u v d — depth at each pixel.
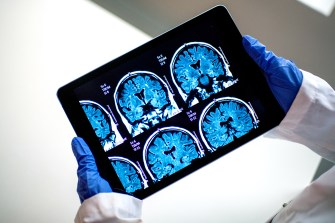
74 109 0.71
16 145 0.82
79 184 0.71
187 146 0.72
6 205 0.82
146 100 0.73
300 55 0.99
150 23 0.92
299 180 0.93
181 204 0.88
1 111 0.82
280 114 0.73
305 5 0.90
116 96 0.72
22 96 0.83
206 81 0.74
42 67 0.85
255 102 0.74
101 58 0.87
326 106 0.77
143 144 0.72
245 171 0.92
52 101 0.84
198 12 0.92
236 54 0.74
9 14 0.84
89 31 0.87
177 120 0.73
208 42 0.73
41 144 0.83
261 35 0.96
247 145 0.94
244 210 0.89
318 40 0.96
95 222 0.67
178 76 0.74
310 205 0.78
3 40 0.83
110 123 0.72
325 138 0.80
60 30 0.86
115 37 0.88
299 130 0.81
